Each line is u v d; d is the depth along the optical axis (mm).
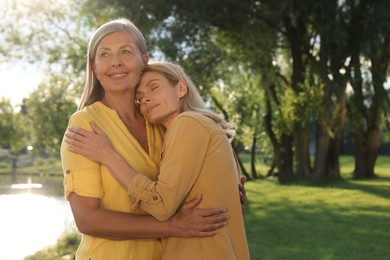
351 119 28500
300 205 18359
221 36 26766
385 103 27172
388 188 22922
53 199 30234
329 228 13336
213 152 2859
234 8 23984
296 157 28812
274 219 15188
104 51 3049
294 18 25719
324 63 25703
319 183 26078
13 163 64500
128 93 3131
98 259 2865
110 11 24156
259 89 31344
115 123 3025
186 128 2830
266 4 24469
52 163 62188
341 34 23766
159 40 22500
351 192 21766
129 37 3084
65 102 29469
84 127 2941
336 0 24109
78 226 2836
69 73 26797
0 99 45094
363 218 14883
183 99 3168
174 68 3152
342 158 53844
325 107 25969
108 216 2793
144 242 2926
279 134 30156
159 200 2752
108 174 2871
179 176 2771
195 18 22969
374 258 9859
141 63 3119
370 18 23875
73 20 26750
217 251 2840
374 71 26672
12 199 30406
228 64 28281
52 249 14039
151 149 3115
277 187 25750
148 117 3125
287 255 10344
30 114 32625
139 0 22359
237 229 2934
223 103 34250
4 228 19391
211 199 2848
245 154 58156
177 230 2803
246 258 2953
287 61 30328
